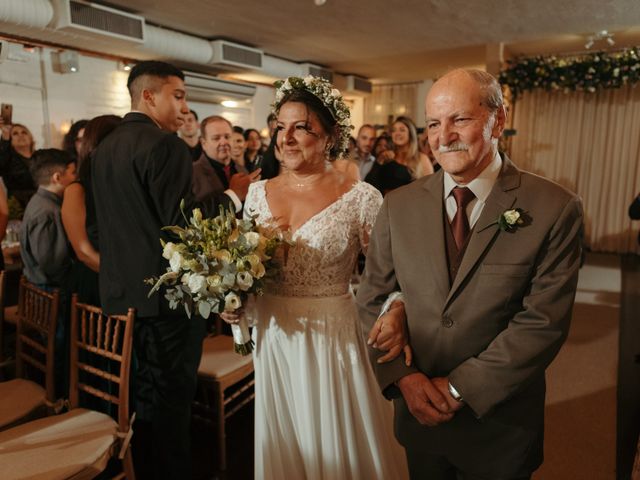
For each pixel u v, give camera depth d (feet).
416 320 3.95
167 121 6.51
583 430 8.27
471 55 22.97
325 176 5.51
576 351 11.64
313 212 5.29
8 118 14.69
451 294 3.70
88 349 6.06
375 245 4.41
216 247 4.69
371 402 5.56
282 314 5.34
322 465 5.43
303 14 16.19
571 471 7.20
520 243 3.53
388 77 29.30
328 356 5.27
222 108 23.13
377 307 4.34
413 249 3.94
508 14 16.35
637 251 23.58
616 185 23.58
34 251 8.54
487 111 3.45
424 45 20.76
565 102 23.77
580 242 3.61
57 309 6.20
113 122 7.14
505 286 3.55
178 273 4.83
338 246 5.23
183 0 14.66
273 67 22.08
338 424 5.36
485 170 3.70
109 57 17.99
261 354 5.46
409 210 4.05
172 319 6.21
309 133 5.20
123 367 5.56
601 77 20.54
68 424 5.65
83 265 7.44
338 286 5.39
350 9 15.65
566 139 24.07
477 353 3.74
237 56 19.67
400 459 6.04
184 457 6.57
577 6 15.49
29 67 15.89
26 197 14.99
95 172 6.28
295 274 5.25
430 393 3.71
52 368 6.20
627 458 7.48
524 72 21.08
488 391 3.50
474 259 3.62
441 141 3.47
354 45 20.61
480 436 3.89
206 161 10.40
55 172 8.49
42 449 5.18
